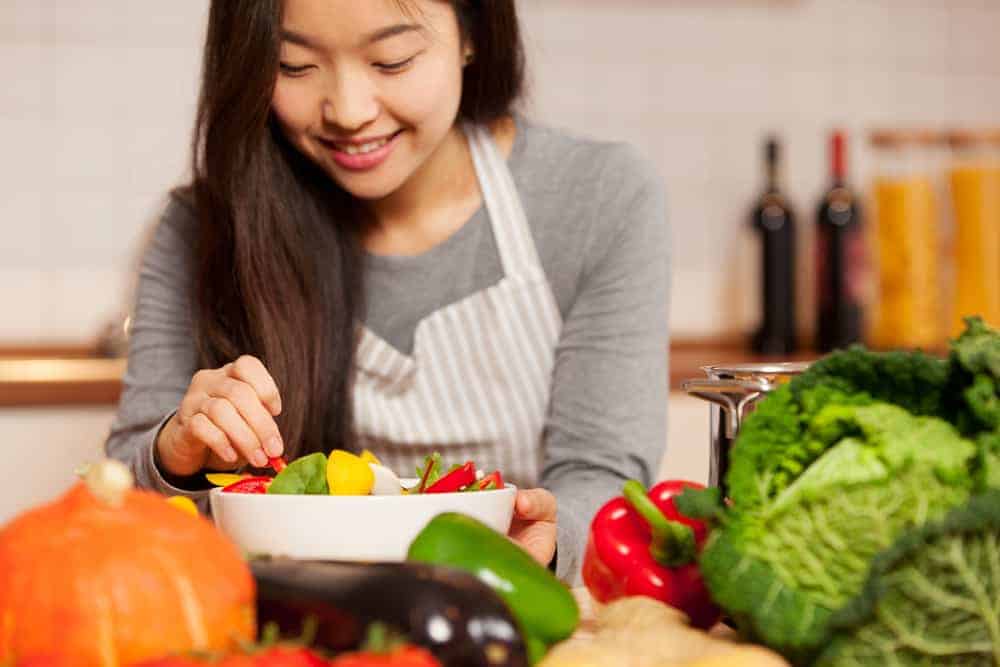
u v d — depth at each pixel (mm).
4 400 2701
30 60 3238
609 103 3510
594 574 1082
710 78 3562
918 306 3350
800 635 819
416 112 1475
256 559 814
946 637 804
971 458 831
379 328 1826
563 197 1810
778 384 1047
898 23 3678
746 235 3537
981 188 3369
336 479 1066
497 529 1071
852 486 832
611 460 1696
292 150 1670
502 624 706
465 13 1608
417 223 1808
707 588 906
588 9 3488
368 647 641
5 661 682
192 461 1428
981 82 3742
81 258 3275
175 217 1820
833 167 3273
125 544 691
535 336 1816
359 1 1388
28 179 3248
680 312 3549
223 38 1561
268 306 1646
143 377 1769
